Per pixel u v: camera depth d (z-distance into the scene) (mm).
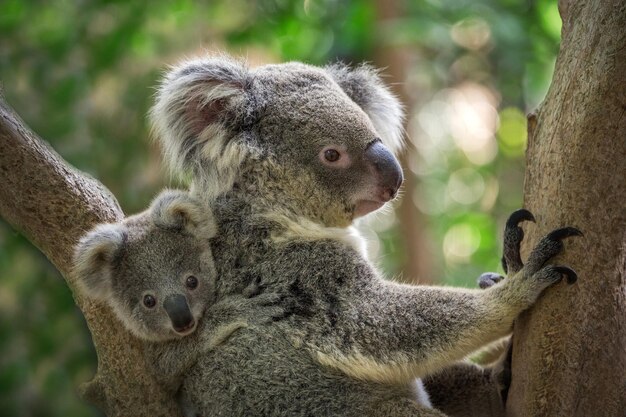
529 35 11336
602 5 4191
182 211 5344
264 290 5133
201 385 4996
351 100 5773
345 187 5355
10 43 9734
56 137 9477
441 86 14023
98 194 5262
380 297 5035
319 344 4938
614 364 4289
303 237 5273
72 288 5035
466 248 14461
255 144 5395
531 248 4566
